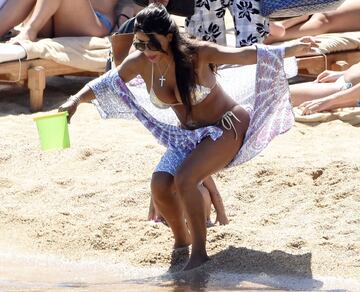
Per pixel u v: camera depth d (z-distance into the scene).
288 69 19.05
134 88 18.45
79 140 26.67
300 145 25.70
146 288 16.48
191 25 24.02
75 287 16.64
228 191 21.98
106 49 32.62
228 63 17.03
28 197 22.44
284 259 17.75
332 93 29.03
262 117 17.58
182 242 18.72
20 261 18.83
